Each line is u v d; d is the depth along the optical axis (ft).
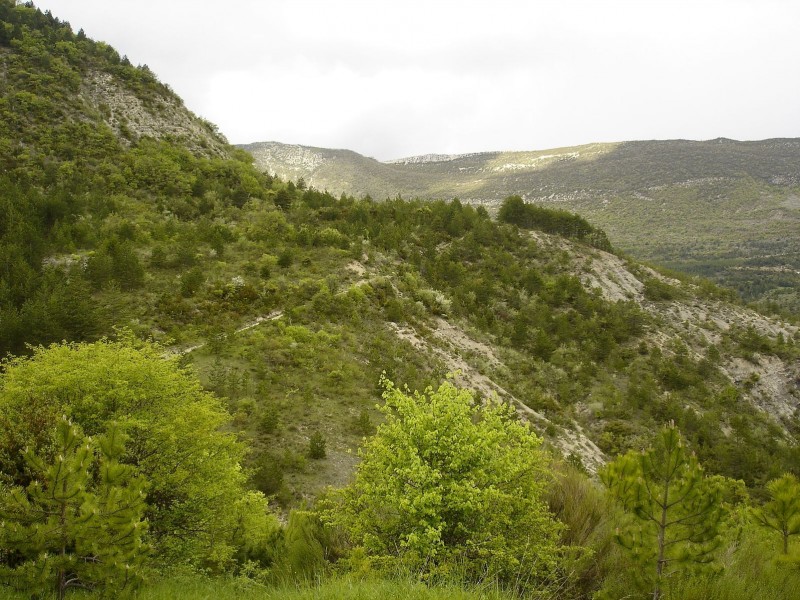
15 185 183.52
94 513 16.28
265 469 70.59
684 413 166.09
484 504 20.15
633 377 192.65
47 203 171.42
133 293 134.31
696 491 14.74
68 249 152.46
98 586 17.42
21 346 96.68
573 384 176.45
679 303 281.54
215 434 38.70
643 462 15.79
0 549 16.99
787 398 217.36
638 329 233.96
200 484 35.24
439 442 21.97
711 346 233.55
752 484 135.13
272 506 67.41
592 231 336.70
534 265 284.61
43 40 295.07
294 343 123.03
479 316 199.21
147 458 33.91
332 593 15.23
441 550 19.40
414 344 146.72
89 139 245.65
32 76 261.24
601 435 148.46
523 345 190.80
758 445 164.45
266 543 38.19
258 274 160.15
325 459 82.33
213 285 144.66
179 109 327.88
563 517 20.92
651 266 323.98
